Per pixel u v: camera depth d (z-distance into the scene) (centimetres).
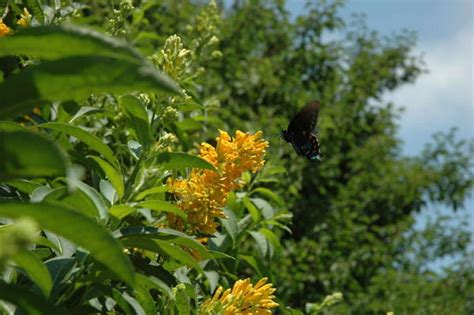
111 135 428
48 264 237
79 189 246
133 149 305
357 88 1586
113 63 141
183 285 284
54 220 148
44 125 269
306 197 1375
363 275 1418
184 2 1031
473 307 1546
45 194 259
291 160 1041
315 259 1258
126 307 247
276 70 1397
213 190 297
